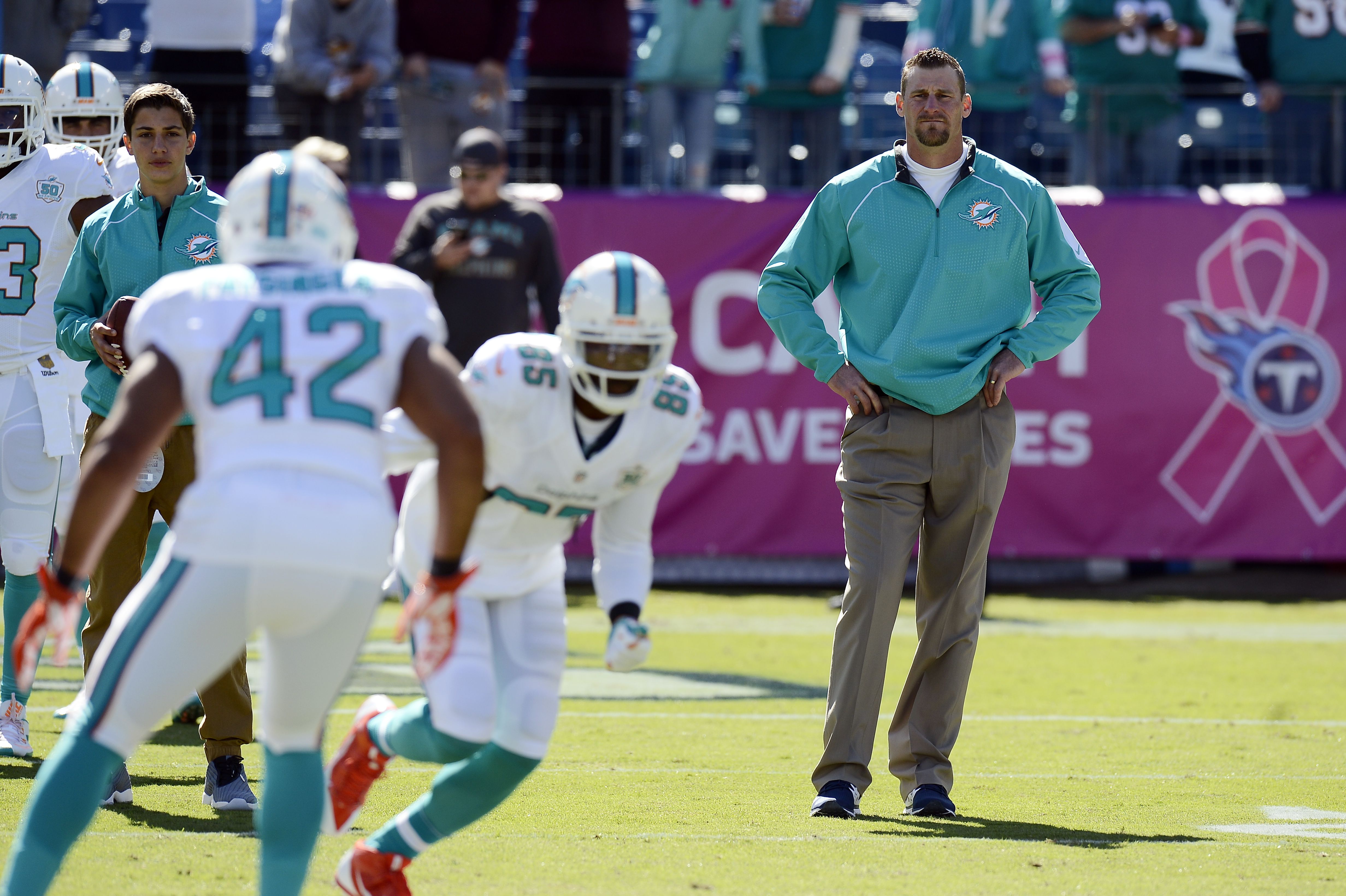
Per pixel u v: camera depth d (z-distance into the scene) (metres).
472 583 11.80
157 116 16.31
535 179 39.03
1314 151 40.16
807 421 39.34
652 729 22.30
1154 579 43.09
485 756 11.57
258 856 13.52
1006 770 19.56
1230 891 12.84
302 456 9.70
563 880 12.92
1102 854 14.33
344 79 37.38
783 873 13.29
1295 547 39.44
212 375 9.84
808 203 39.12
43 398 18.64
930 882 13.00
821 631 34.31
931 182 16.88
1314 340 39.44
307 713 10.23
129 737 9.89
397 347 10.02
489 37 37.91
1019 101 39.41
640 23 45.31
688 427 11.85
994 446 16.70
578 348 11.28
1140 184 40.00
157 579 9.90
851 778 16.55
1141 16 39.19
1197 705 25.61
